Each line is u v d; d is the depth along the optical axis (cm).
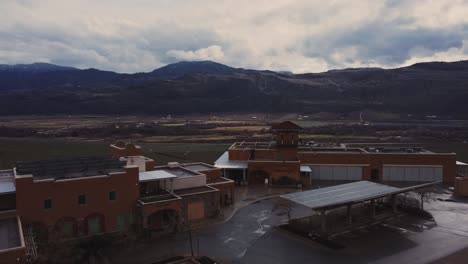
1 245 3322
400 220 5062
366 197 4653
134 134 17538
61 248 3969
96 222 4406
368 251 4062
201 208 5078
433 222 4994
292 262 3794
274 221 5044
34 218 4038
